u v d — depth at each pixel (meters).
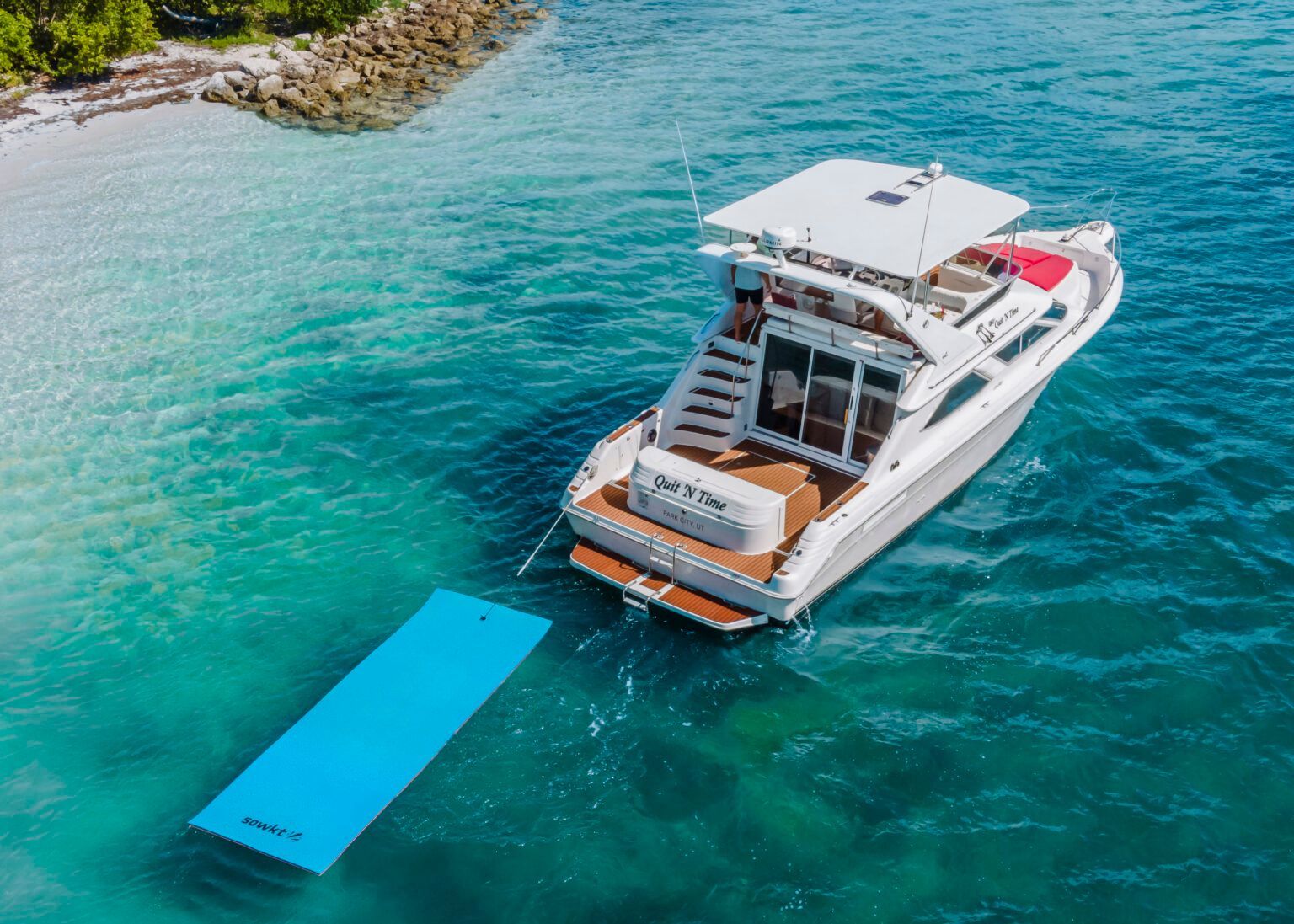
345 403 20.09
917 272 14.74
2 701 13.84
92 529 16.89
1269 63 35.72
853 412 15.95
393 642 14.58
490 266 25.09
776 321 16.08
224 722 13.46
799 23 42.38
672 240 26.23
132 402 20.12
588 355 21.67
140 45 37.66
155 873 11.58
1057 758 12.91
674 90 35.69
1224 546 16.23
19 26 34.72
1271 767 12.73
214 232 26.66
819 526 14.29
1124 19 41.16
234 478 18.06
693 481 14.78
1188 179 28.20
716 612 14.26
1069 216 26.48
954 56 37.81
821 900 11.25
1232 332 21.77
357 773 12.65
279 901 11.24
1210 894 11.31
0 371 21.02
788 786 12.55
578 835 11.94
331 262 25.27
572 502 15.42
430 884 11.41
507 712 13.51
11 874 11.57
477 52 40.03
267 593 15.58
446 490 17.80
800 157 30.41
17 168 29.97
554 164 30.36
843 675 14.14
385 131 32.81
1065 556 16.16
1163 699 13.70
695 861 11.67
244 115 33.84
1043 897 11.29
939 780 12.63
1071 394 19.81
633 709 13.59
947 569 15.95
